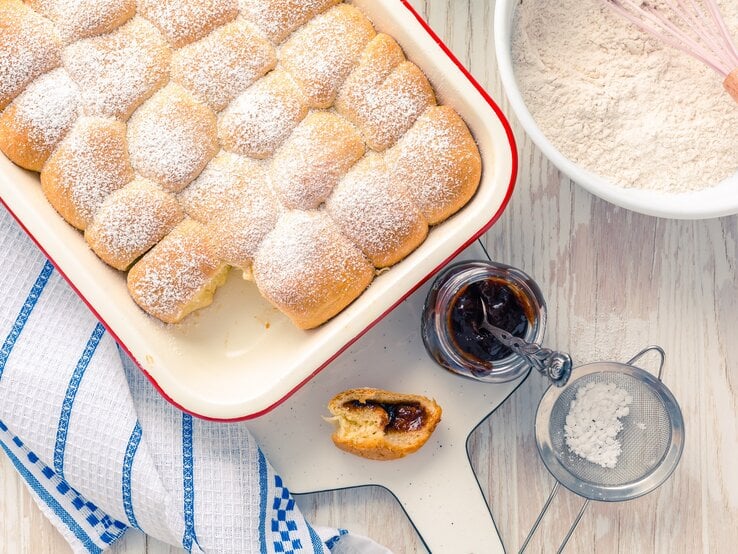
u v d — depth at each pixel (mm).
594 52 636
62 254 599
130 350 606
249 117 605
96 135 602
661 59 634
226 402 610
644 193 639
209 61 605
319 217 610
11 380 653
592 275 699
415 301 678
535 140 605
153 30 610
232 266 635
